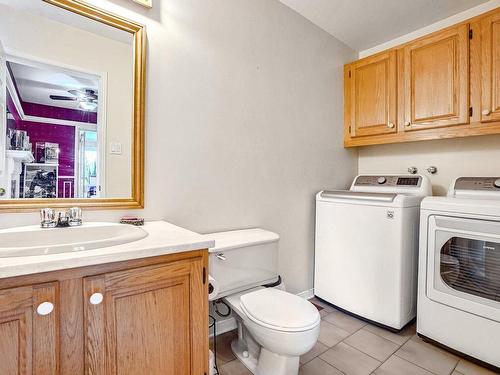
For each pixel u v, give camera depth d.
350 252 2.14
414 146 2.52
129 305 0.90
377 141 2.41
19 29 1.16
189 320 1.04
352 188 2.54
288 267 2.25
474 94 1.86
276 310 1.38
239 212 1.89
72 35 1.26
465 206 1.63
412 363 1.61
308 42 2.31
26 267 0.72
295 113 2.23
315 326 1.28
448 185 2.32
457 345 1.66
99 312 0.84
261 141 2.01
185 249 0.99
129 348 0.90
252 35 1.93
